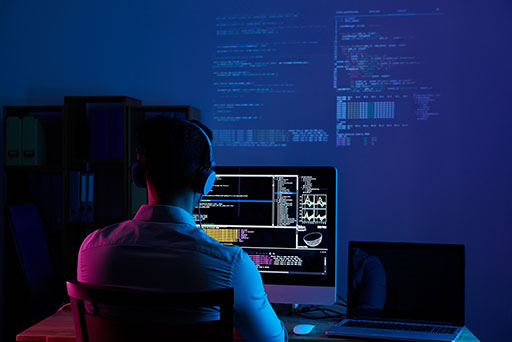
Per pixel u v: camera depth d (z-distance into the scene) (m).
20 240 2.66
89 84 3.20
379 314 1.92
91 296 0.98
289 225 2.01
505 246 2.90
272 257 2.01
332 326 1.90
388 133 2.96
